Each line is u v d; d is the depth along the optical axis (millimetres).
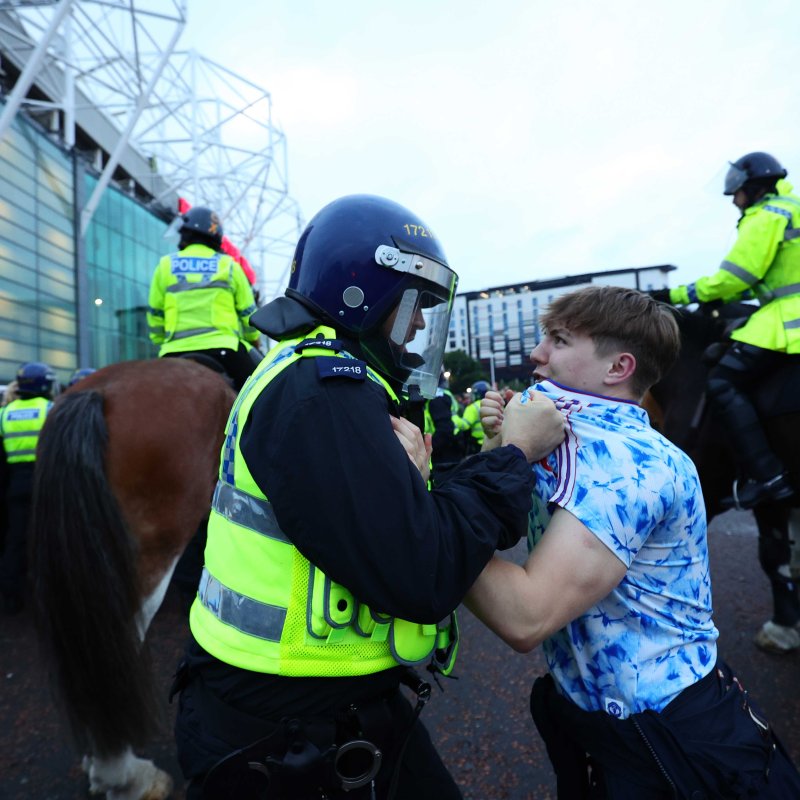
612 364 1206
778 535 2902
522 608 987
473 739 2361
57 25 11148
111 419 2006
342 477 848
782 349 2475
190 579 2805
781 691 2564
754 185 2682
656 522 1065
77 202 17375
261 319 1102
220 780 948
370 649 972
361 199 1144
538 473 1201
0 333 14188
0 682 2988
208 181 27594
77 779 2164
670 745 1026
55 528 1652
